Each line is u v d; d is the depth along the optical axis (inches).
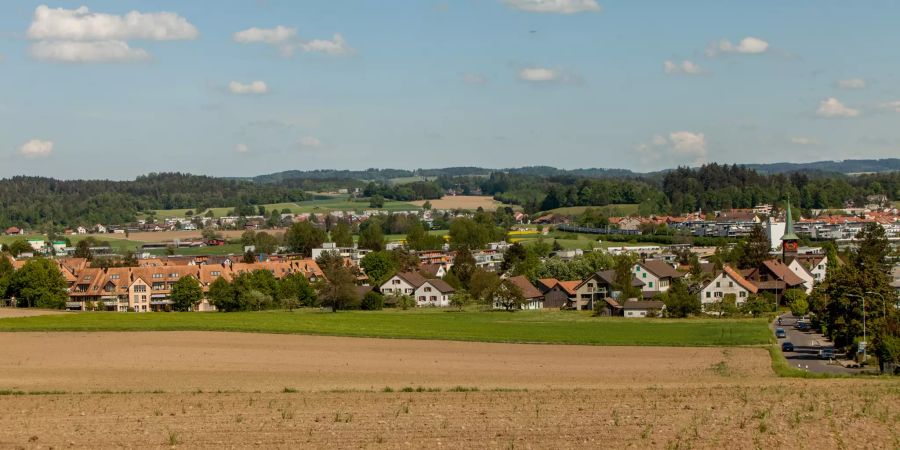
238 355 3774.6
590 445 1870.1
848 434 1967.3
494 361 3666.3
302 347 4047.7
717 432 1991.9
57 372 3294.8
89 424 2142.0
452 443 1892.2
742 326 5290.4
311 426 2085.4
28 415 2282.2
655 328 5123.0
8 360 3612.2
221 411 2317.9
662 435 1961.1
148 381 3053.6
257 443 1908.2
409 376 3208.7
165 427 2091.5
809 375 3262.8
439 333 4608.8
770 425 2068.2
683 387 2829.7
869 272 4067.4
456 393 2669.8
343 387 2876.5
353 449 1841.8
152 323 4842.5
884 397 2500.0
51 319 5118.1
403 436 1963.6
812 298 5374.0
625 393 2647.6
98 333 4468.5
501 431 2010.3
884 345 3467.0
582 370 3410.4
